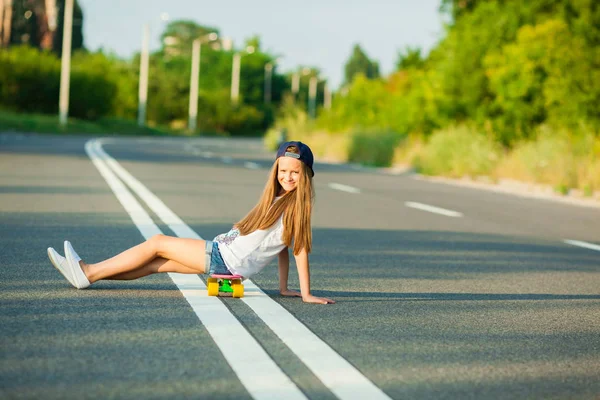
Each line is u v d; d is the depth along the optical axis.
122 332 7.00
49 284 9.02
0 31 116.62
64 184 22.34
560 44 35.50
